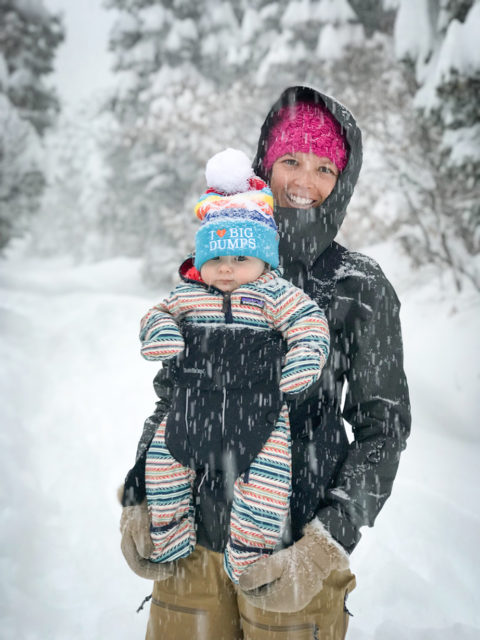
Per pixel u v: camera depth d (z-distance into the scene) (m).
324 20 17.38
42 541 4.54
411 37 12.96
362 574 4.09
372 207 14.30
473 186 11.68
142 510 2.12
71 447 6.61
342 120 2.26
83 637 3.47
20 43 23.73
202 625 2.13
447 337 9.96
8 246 23.55
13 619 3.56
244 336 2.01
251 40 21.64
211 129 17.34
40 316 15.28
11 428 6.81
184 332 2.10
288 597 1.82
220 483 2.07
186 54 24.22
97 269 32.34
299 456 2.06
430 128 12.20
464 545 4.43
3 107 22.03
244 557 1.91
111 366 10.64
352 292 2.13
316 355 1.87
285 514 1.95
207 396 2.03
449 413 7.91
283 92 2.39
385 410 2.05
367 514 1.93
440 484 5.54
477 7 11.16
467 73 10.99
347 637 3.35
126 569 4.27
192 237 20.62
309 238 2.26
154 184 24.03
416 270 13.36
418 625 3.57
